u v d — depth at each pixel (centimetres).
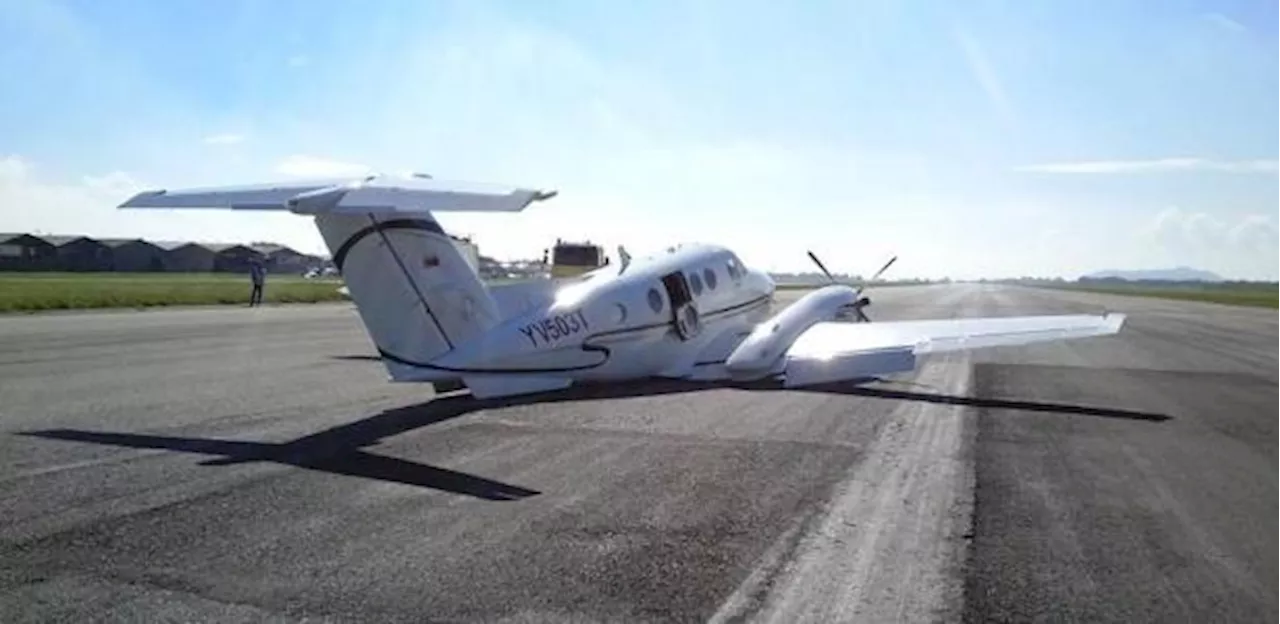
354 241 905
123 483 657
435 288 961
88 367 1438
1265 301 7244
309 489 643
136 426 901
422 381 956
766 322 1368
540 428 898
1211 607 431
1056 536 545
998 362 1705
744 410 1030
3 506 591
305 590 441
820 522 567
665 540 526
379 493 632
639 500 617
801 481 679
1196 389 1320
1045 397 1203
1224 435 919
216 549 504
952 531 551
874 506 609
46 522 555
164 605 420
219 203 821
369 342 1981
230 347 1838
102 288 4625
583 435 860
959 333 1283
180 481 665
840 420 972
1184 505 625
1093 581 465
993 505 616
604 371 1166
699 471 709
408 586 447
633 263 1277
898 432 903
